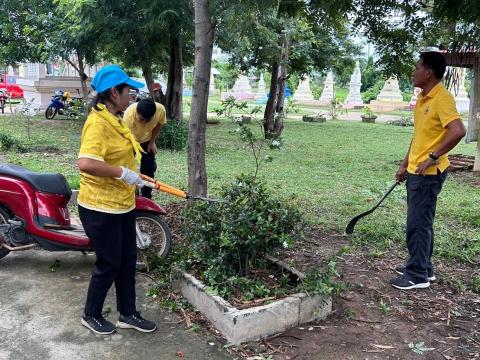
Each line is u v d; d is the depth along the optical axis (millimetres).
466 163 10180
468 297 4051
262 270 4004
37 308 3643
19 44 15469
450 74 9141
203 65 4938
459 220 6156
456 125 3691
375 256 4852
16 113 18359
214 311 3426
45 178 4328
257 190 3938
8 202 4270
